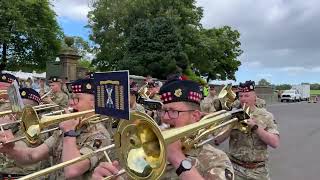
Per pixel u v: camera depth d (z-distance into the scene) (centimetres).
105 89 246
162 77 3059
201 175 277
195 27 3691
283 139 1466
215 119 271
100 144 334
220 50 4212
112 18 3475
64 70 2011
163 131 235
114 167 268
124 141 244
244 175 487
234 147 493
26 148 412
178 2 3512
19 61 2912
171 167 284
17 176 460
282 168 963
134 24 3375
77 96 368
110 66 3616
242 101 488
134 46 3162
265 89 4850
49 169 284
